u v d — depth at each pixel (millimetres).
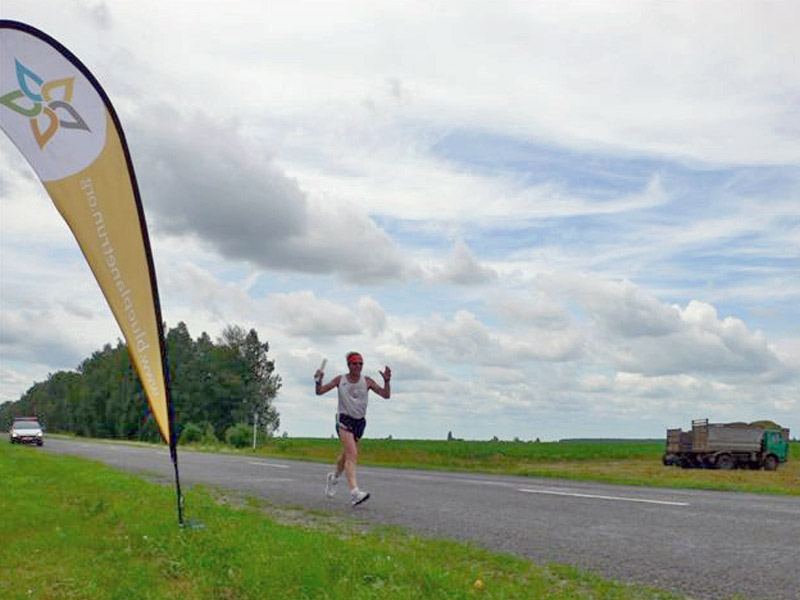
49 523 9336
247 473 19953
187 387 120562
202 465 23734
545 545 8375
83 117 7566
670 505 12570
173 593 5754
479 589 5855
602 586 6266
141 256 7789
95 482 14375
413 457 49875
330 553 6777
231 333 122750
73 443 60875
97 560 6941
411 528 9562
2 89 7363
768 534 9258
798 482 32594
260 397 119625
